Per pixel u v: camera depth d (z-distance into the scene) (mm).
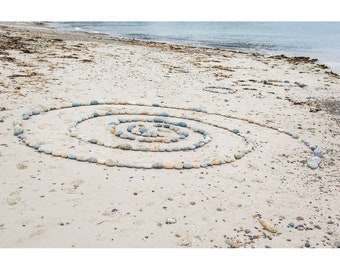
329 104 13984
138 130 9078
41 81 13477
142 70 18000
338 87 17328
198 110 11633
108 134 8727
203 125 10195
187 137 9016
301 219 5793
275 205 6160
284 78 19000
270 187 6797
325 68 23297
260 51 33250
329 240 5273
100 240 4863
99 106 11141
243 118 11141
